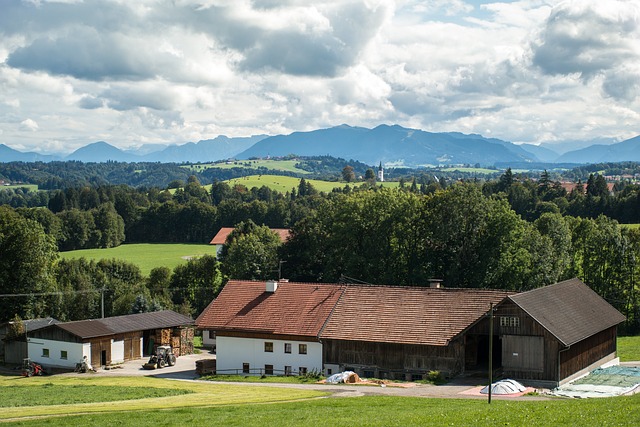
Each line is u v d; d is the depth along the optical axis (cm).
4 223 9188
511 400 4125
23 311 9088
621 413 3064
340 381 5284
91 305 10281
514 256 8662
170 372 6756
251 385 5275
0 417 3531
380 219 9331
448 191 9138
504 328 5350
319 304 6462
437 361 5638
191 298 11256
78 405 4031
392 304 6150
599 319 6025
